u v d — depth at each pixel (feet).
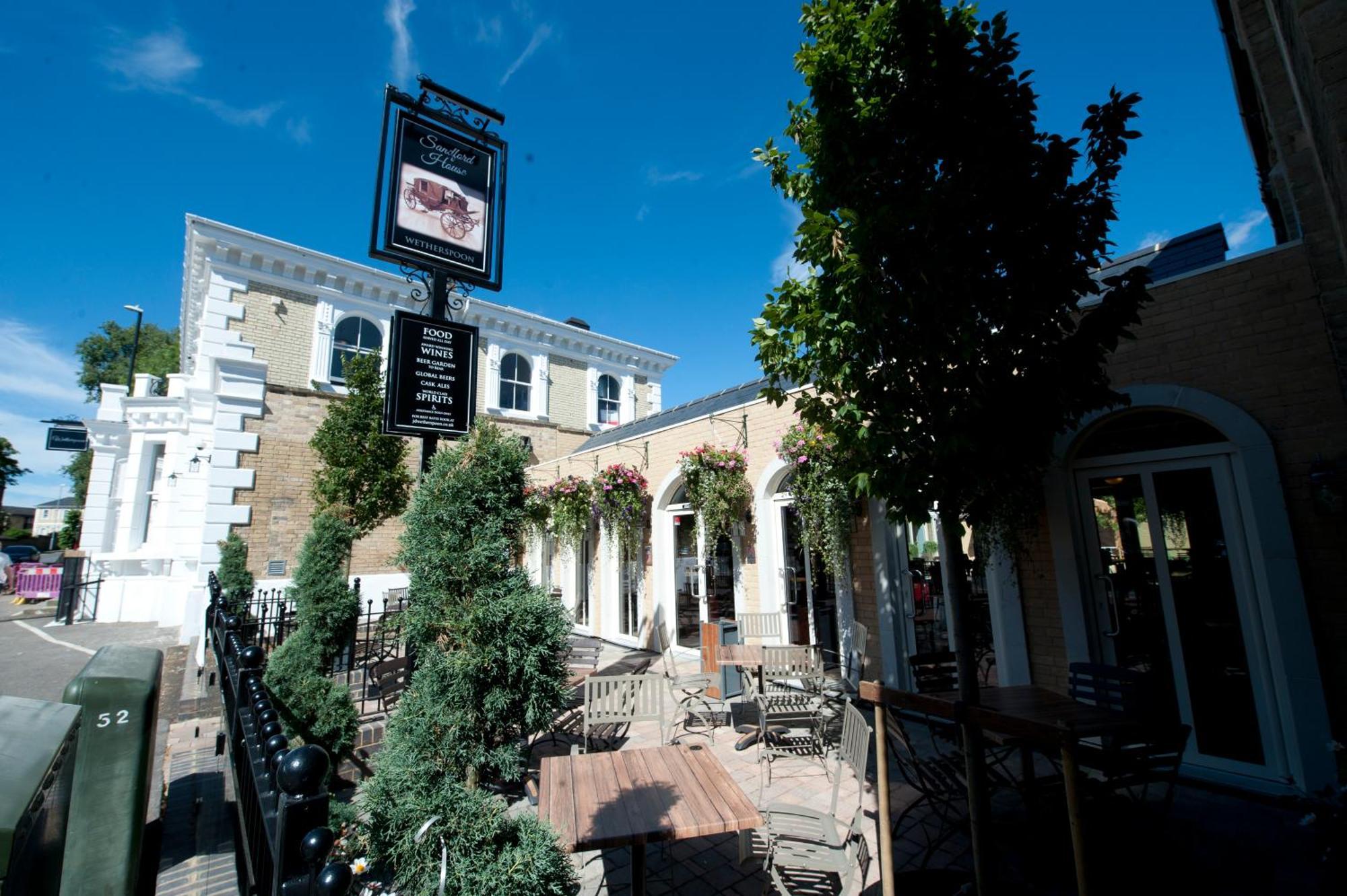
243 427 40.63
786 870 11.55
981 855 9.09
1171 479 15.87
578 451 45.85
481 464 12.78
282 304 48.80
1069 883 10.85
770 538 26.76
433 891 7.29
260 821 7.12
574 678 21.93
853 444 9.92
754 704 23.08
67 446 72.43
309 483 42.52
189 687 24.79
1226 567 14.88
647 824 8.80
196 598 38.24
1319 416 13.39
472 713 11.88
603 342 70.49
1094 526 17.07
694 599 31.65
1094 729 9.38
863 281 8.43
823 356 9.87
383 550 47.16
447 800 7.99
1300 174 13.60
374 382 35.55
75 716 6.02
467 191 18.53
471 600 12.07
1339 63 6.57
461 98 18.51
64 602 50.39
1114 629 16.48
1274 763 13.82
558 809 9.28
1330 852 8.91
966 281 8.69
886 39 9.50
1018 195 8.61
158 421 56.13
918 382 9.38
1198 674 15.19
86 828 8.35
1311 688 13.12
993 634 18.53
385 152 17.15
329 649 18.76
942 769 12.44
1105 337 8.96
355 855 10.41
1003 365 9.28
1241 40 14.89
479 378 60.13
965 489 9.24
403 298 54.39
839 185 9.78
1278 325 14.02
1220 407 14.62
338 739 15.08
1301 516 13.52
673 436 32.76
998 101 9.00
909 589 22.04
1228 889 10.50
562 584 42.75
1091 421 16.72
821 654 22.89
